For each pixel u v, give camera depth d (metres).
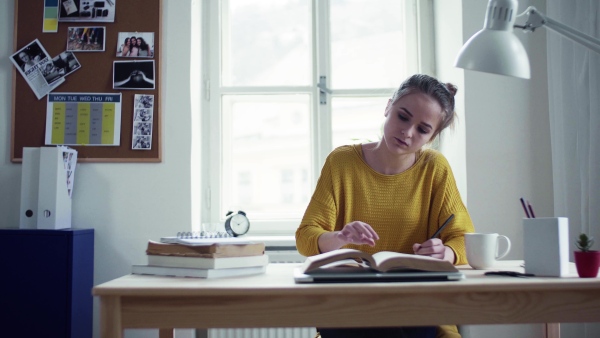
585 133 2.25
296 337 2.68
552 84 2.43
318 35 3.03
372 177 1.75
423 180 1.76
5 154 2.70
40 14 2.73
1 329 2.38
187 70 2.72
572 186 2.32
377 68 3.08
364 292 1.05
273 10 3.08
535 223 1.24
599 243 2.18
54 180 2.48
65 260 2.39
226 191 3.00
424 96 1.62
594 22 2.22
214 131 2.98
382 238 1.74
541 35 2.60
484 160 2.57
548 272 1.22
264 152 3.04
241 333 2.69
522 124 2.58
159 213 2.68
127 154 2.69
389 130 1.66
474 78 2.58
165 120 2.71
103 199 2.68
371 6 3.10
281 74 3.06
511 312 1.10
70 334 2.37
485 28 1.37
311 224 1.68
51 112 2.70
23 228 2.49
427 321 1.08
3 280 2.39
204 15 3.02
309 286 1.06
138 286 1.08
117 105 2.70
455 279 1.14
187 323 1.08
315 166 3.00
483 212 2.55
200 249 1.26
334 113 3.04
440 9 2.92
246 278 1.24
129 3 2.73
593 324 2.21
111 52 2.72
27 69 2.71
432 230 1.76
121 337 1.08
